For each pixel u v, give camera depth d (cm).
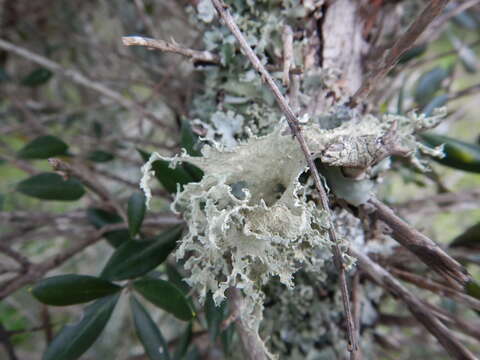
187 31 36
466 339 25
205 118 20
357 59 19
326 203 13
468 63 38
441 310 19
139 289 17
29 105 39
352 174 15
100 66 45
